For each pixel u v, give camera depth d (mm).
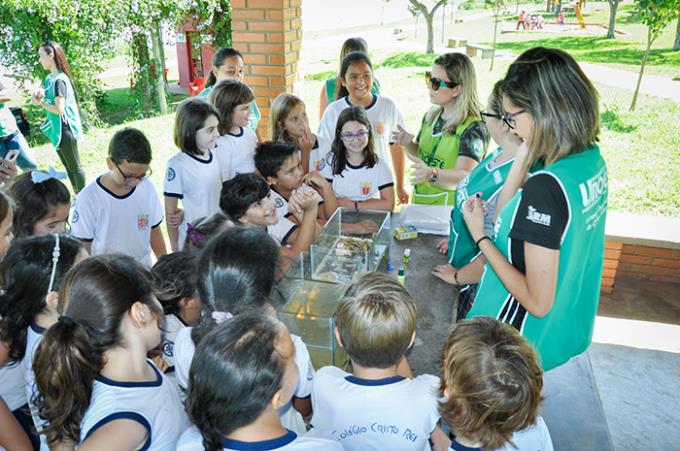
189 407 1233
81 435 1335
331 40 12203
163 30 9234
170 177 3150
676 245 4234
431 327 2107
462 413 1374
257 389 1166
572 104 1552
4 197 1809
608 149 5715
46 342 1318
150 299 1468
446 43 10172
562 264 1613
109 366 1380
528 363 1385
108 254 1554
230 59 4258
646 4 5637
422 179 3039
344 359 1906
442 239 2863
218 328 1266
